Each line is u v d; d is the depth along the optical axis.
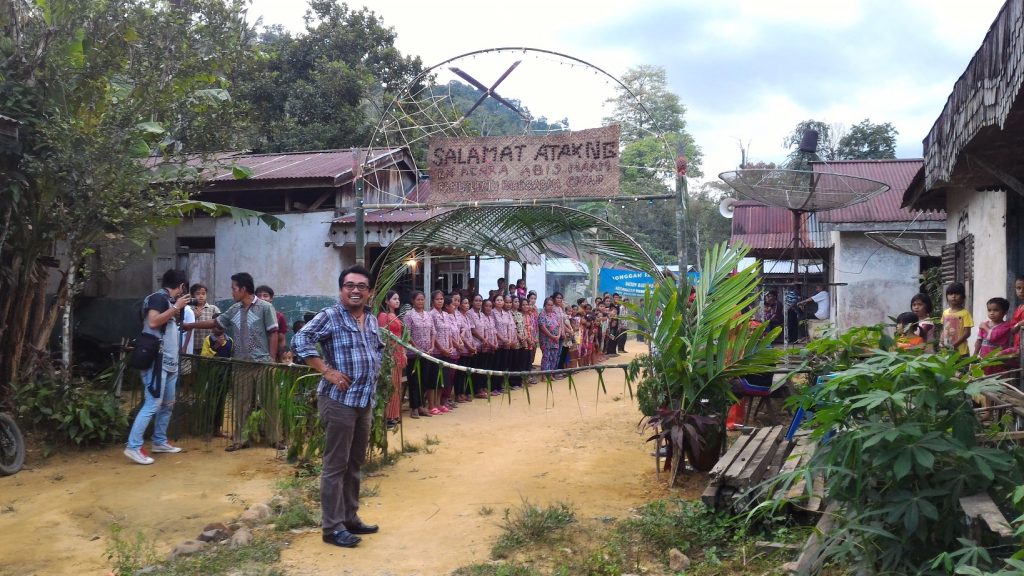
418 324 9.67
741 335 6.03
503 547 4.64
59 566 4.45
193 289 8.93
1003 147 6.32
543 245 8.03
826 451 3.89
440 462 7.09
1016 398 4.28
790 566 3.87
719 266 6.47
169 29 8.61
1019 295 6.61
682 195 6.80
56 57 7.65
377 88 21.39
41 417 7.36
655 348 6.54
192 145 9.39
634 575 4.26
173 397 7.34
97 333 12.62
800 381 8.73
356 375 4.89
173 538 4.96
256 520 5.23
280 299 12.26
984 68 5.16
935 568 3.44
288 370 7.05
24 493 5.96
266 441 7.55
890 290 14.52
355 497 5.09
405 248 8.16
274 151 19.69
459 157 7.56
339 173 11.77
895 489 3.70
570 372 6.65
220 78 9.72
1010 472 3.63
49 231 7.75
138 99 8.53
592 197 7.16
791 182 10.50
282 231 12.27
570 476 6.49
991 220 8.25
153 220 8.50
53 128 7.30
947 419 3.77
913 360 3.76
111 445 7.57
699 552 4.59
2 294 7.70
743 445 5.92
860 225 14.04
